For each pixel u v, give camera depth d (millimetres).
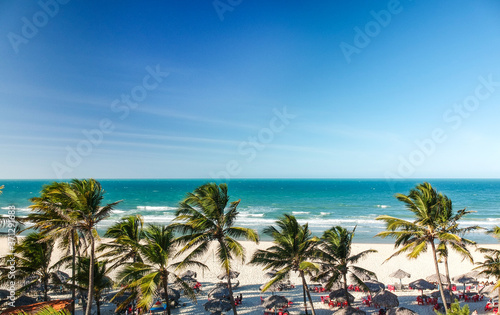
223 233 15039
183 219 15281
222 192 15219
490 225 53781
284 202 103812
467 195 121250
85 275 15586
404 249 16297
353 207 88750
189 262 14461
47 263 17375
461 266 30031
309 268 15109
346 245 17656
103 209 13656
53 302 14641
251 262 15969
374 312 19438
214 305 18359
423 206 15812
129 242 15219
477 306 19750
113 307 20609
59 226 14164
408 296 22359
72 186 14273
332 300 19812
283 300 18922
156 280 13258
